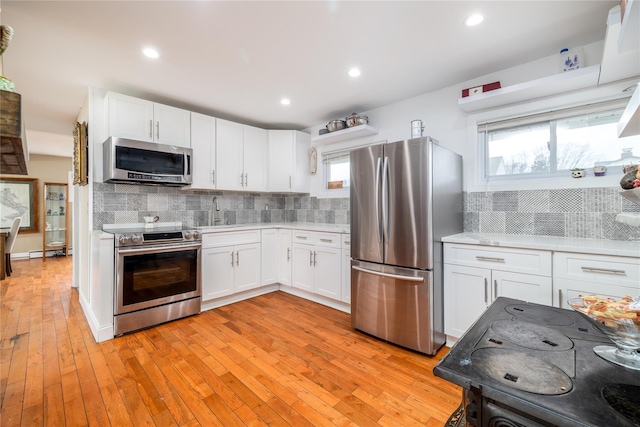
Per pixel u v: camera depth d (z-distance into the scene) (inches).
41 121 146.9
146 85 108.1
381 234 94.0
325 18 70.3
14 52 85.0
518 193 95.5
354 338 96.8
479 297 83.3
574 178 86.1
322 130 146.3
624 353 27.7
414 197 87.0
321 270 126.2
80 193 136.3
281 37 78.2
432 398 67.1
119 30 74.8
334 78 103.0
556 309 40.5
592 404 20.9
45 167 252.8
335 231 119.6
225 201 152.8
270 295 142.3
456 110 108.5
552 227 89.5
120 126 107.7
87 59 89.3
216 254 123.0
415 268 87.7
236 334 98.9
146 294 102.0
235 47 83.0
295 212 173.5
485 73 99.3
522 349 29.1
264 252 141.7
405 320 89.2
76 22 71.4
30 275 182.5
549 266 72.1
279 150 156.9
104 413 61.4
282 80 104.3
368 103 127.0
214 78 102.6
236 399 66.2
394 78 103.0
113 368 77.8
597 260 65.9
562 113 88.5
